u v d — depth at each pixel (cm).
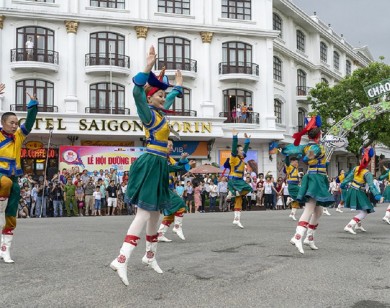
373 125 3350
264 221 1501
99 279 540
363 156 1102
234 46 3300
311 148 784
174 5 3212
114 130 2856
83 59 2998
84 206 2183
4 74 2864
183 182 2338
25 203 2020
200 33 3212
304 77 4100
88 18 2981
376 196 1062
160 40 3152
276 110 3650
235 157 1258
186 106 3172
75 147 2720
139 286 505
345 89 3428
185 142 3133
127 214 2303
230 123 3158
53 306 425
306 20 3978
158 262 657
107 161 2752
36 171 2881
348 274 578
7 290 486
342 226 1285
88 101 2988
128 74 3039
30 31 2925
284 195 2595
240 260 678
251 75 3231
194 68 3172
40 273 576
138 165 527
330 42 4509
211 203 2456
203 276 561
